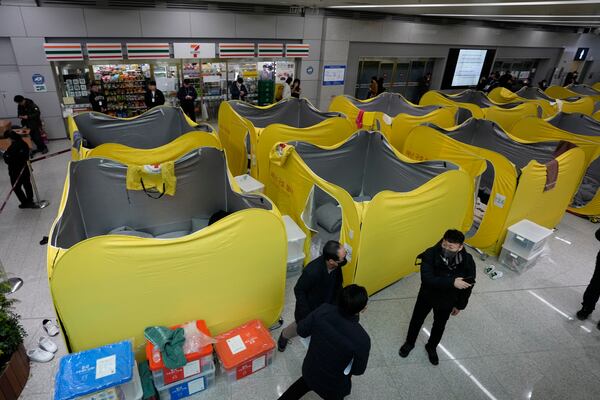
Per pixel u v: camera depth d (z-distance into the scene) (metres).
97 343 2.37
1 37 7.05
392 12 10.54
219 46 8.86
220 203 4.05
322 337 1.97
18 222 4.68
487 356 3.06
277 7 9.35
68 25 7.32
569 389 2.82
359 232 3.00
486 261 4.30
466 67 13.45
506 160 3.88
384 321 3.35
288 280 3.71
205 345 2.42
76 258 2.05
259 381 2.69
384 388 2.73
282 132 4.99
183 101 8.16
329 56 10.45
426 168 4.05
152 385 2.41
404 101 7.84
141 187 3.52
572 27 15.50
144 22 7.96
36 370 2.69
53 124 7.91
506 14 9.23
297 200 3.89
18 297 3.36
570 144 4.71
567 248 4.67
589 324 3.46
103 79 8.12
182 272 2.37
